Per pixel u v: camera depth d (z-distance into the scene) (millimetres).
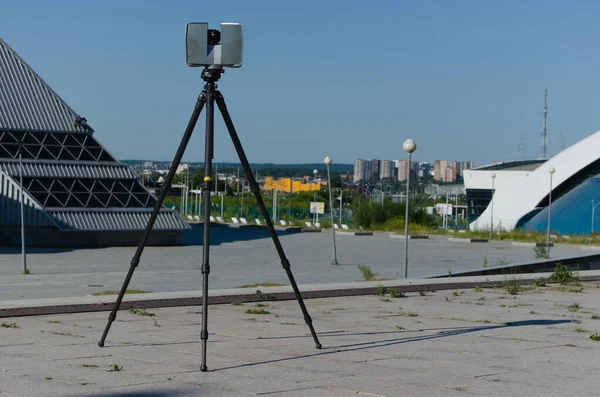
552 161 103500
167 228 57531
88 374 10273
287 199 144125
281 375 10320
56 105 59812
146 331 14109
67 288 28609
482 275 27078
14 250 51062
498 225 91438
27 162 56000
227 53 11422
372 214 87750
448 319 16172
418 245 62281
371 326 15055
